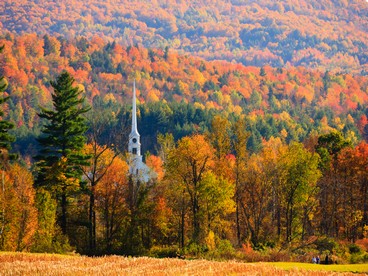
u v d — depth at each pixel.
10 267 95.94
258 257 142.75
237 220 169.25
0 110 160.62
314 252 151.50
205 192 160.50
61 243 146.75
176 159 166.50
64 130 165.00
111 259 106.62
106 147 160.75
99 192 159.50
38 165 162.38
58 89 165.88
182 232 160.88
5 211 140.25
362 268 116.88
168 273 91.50
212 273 92.12
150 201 164.12
